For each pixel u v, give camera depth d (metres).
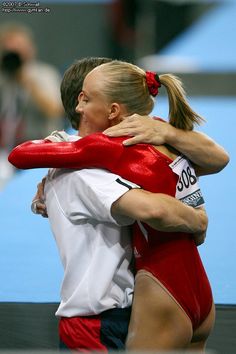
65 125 25.08
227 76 31.23
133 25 31.72
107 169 8.05
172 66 31.69
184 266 8.14
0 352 5.95
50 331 11.53
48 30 30.73
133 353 6.29
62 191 8.17
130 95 8.24
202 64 31.83
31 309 12.59
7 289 13.70
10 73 24.55
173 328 8.05
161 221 7.69
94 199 7.82
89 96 8.30
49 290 13.72
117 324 8.09
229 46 34.00
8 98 24.22
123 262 8.19
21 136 24.08
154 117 8.70
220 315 12.36
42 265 15.23
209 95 30.94
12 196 20.33
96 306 7.95
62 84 8.71
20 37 26.56
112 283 8.10
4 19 29.95
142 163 8.00
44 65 27.52
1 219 18.48
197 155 8.42
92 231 8.09
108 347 8.04
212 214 18.58
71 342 8.07
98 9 31.27
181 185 8.21
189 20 34.69
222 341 11.23
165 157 8.16
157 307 8.00
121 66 8.33
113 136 8.04
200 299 8.33
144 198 7.65
